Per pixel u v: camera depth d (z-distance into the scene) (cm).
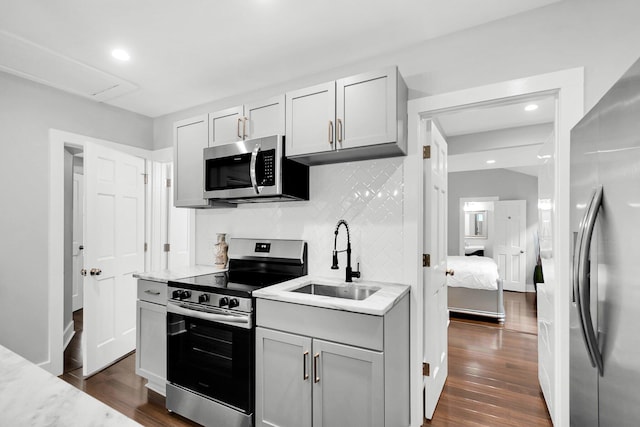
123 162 293
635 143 88
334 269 215
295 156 203
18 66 226
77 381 249
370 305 150
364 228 216
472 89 182
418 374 195
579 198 128
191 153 254
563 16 162
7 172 235
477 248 719
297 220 244
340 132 186
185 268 272
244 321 178
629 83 91
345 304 152
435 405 214
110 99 287
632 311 89
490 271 419
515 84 171
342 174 225
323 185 232
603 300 105
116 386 242
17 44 199
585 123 123
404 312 187
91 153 258
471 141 367
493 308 415
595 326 110
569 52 160
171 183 346
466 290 430
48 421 55
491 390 238
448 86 189
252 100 271
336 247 226
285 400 169
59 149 263
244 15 174
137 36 193
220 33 191
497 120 324
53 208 258
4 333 232
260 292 178
